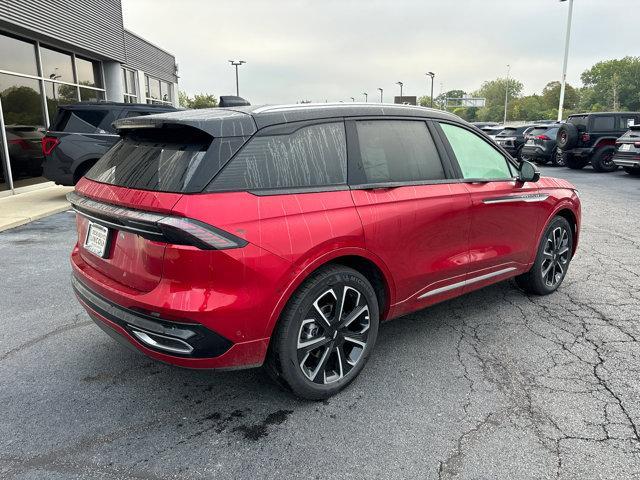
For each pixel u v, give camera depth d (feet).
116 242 8.28
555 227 14.20
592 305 13.87
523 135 64.23
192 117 8.16
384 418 8.63
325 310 8.98
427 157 10.80
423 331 12.19
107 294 8.30
